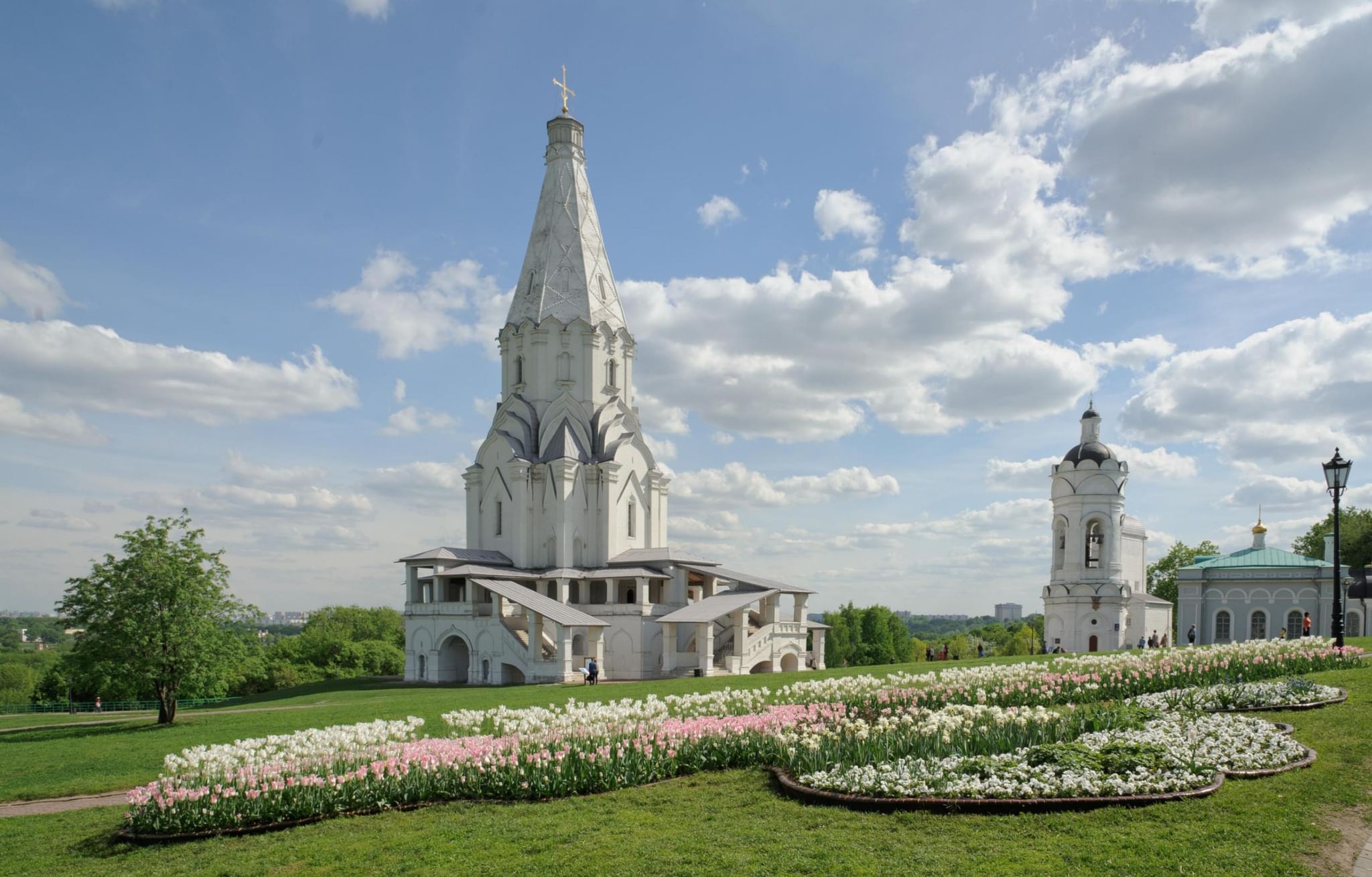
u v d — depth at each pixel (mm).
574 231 81062
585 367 78375
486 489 77375
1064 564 79562
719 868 13828
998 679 28906
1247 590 80875
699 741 20750
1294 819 14227
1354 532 90875
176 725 40375
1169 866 12609
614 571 70250
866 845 14203
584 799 18422
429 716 34031
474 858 15250
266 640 177125
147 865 16734
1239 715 21625
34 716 59781
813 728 21203
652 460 80562
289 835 17672
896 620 154625
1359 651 33188
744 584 75500
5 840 19422
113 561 43656
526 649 61156
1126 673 27859
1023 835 14039
